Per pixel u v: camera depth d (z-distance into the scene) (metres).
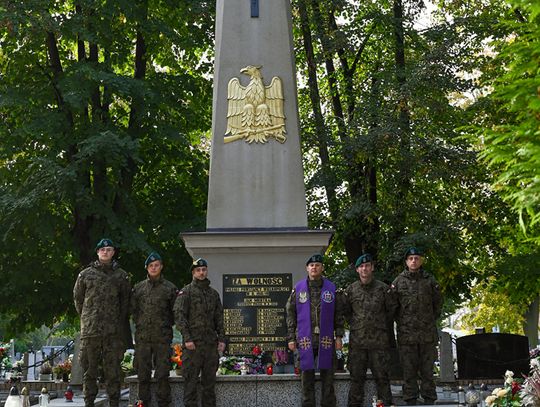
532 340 28.62
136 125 22.92
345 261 24.97
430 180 21.30
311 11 23.81
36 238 21.84
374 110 21.73
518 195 6.07
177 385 11.69
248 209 13.95
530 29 6.61
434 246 20.61
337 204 22.95
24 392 11.19
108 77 20.94
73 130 21.83
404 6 23.84
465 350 21.06
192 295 11.30
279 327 12.96
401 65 23.77
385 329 11.52
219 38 14.45
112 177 23.30
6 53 22.56
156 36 23.31
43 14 20.23
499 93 6.43
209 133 26.73
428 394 11.67
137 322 11.34
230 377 11.80
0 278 22.36
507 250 25.61
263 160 14.09
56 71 22.77
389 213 21.62
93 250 21.75
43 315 23.44
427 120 21.95
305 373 11.38
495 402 8.76
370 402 11.91
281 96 14.27
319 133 23.03
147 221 23.08
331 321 11.48
